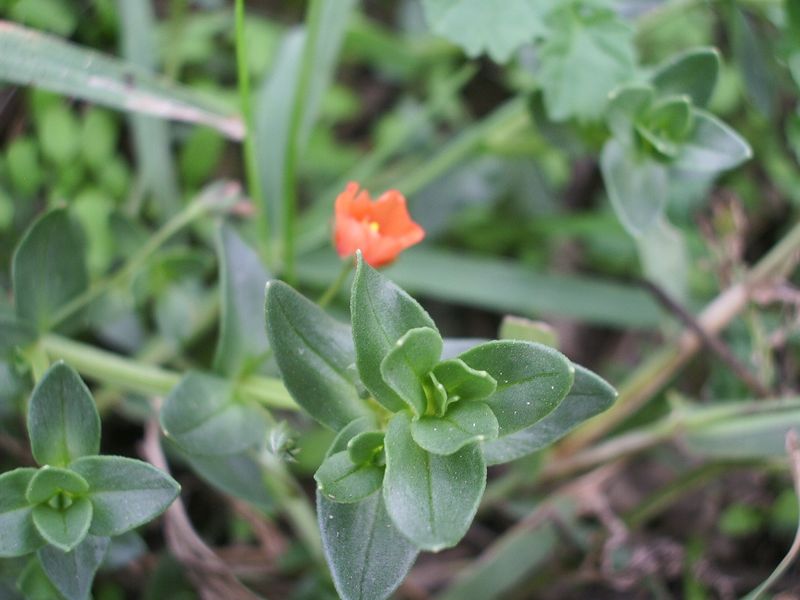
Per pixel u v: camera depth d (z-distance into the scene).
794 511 0.27
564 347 0.32
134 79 0.25
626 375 0.30
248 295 0.23
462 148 0.29
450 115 0.33
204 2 0.32
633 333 0.32
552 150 0.28
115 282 0.26
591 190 0.34
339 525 0.21
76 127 0.28
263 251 0.27
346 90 0.33
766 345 0.27
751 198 0.32
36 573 0.22
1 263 0.27
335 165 0.31
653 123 0.24
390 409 0.20
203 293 0.29
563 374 0.20
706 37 0.32
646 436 0.26
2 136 0.27
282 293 0.21
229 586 0.25
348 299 0.29
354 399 0.21
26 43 0.24
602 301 0.29
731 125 0.31
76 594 0.21
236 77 0.32
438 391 0.20
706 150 0.24
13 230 0.27
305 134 0.28
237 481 0.24
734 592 0.28
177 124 0.30
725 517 0.28
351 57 0.34
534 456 0.26
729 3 0.26
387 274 0.29
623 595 0.28
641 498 0.29
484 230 0.32
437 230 0.30
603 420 0.27
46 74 0.24
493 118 0.29
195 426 0.22
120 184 0.28
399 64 0.33
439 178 0.30
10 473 0.21
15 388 0.23
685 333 0.27
